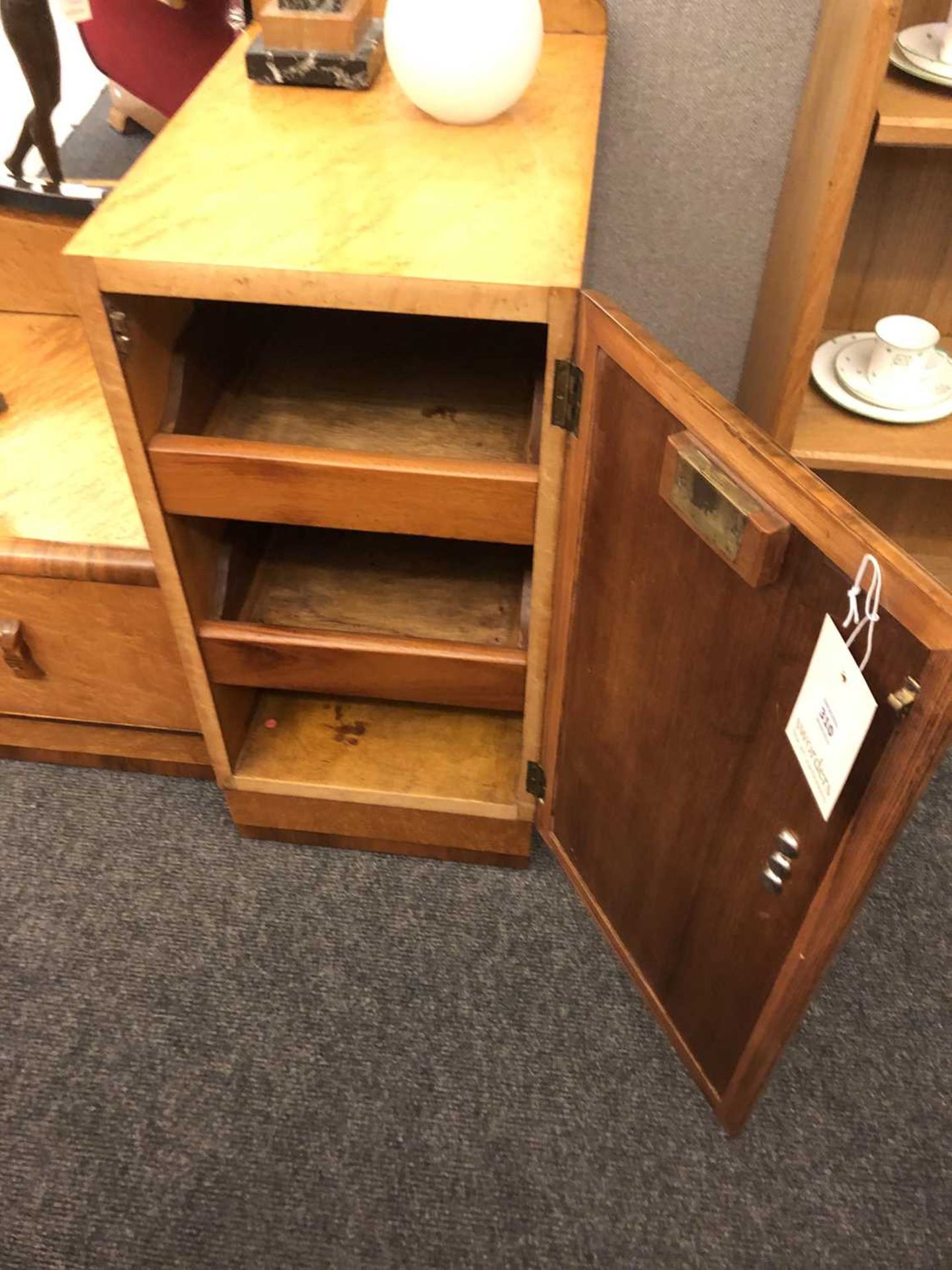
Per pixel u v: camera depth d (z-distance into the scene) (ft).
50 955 3.97
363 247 2.46
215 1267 3.20
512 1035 3.75
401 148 2.87
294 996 3.86
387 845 4.27
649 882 3.35
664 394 2.24
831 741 2.07
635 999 3.84
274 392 3.34
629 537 2.65
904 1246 3.23
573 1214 3.31
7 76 4.26
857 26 2.86
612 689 3.07
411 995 3.86
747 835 2.66
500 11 2.74
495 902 4.15
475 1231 3.28
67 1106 3.56
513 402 3.32
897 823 2.06
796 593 2.11
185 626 3.39
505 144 2.89
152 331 2.79
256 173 2.76
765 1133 3.49
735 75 3.58
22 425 4.08
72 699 4.17
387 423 3.24
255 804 4.11
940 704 1.79
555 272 2.39
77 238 2.49
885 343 3.86
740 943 2.90
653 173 3.89
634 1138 3.49
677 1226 3.29
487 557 3.92
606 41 3.51
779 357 3.67
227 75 3.28
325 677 3.51
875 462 3.77
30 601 3.73
